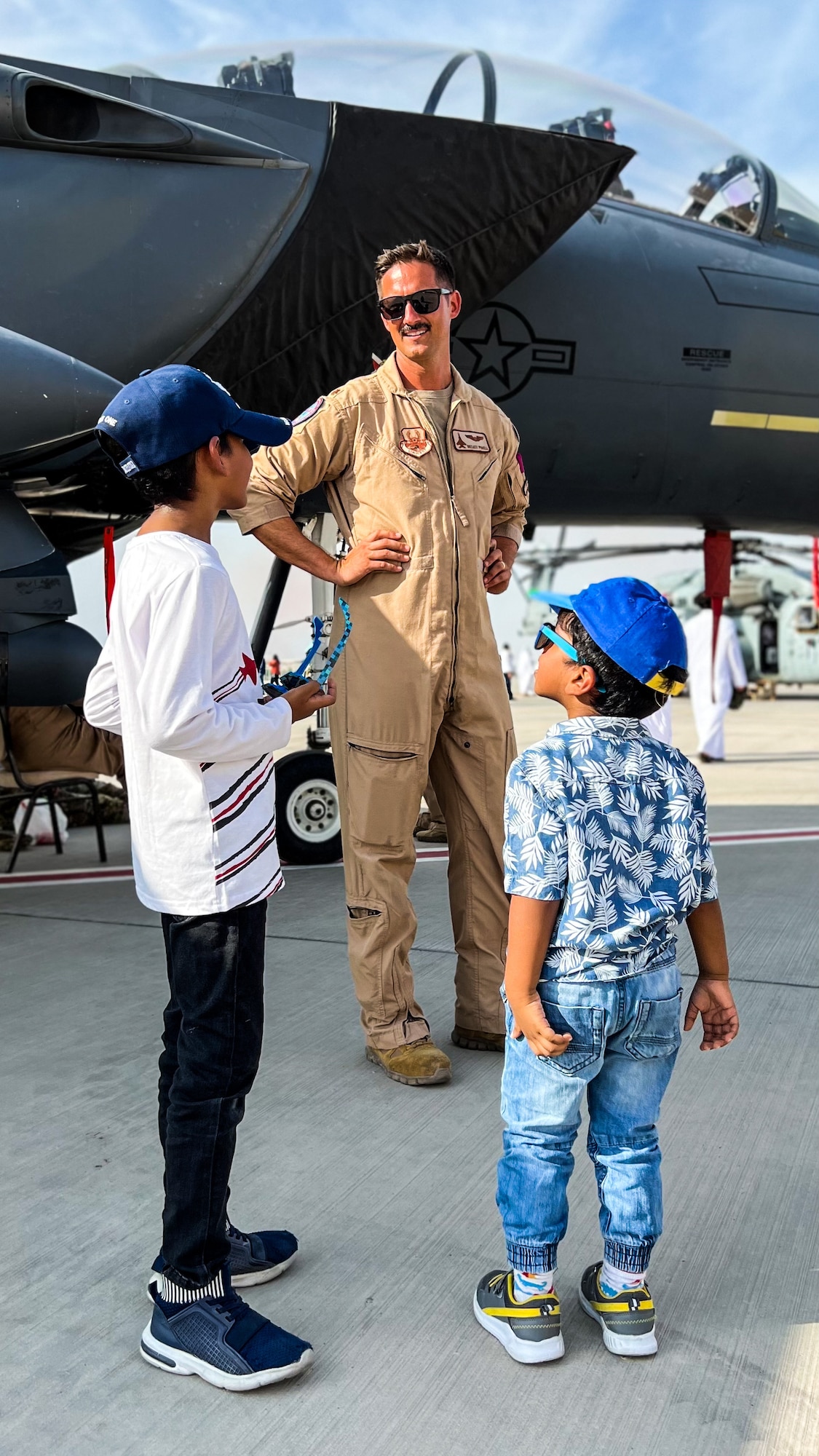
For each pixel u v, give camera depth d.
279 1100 2.67
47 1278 1.91
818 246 6.52
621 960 1.57
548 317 5.64
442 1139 2.45
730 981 3.61
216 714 1.50
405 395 2.80
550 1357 1.67
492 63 5.91
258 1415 1.56
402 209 4.91
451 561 2.76
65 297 4.54
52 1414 1.56
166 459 1.56
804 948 4.02
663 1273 1.92
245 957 1.64
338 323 4.99
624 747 1.63
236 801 1.60
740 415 6.09
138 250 4.61
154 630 1.49
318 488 4.95
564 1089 1.62
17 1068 2.88
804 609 27.11
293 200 4.78
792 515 6.62
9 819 6.46
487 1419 1.55
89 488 5.28
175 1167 1.63
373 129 4.88
